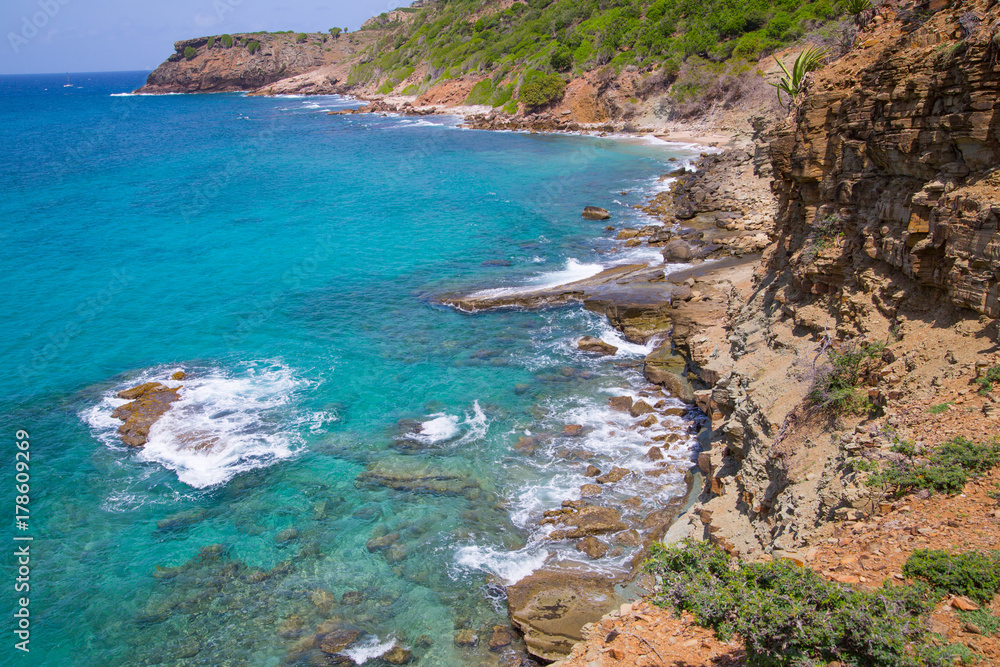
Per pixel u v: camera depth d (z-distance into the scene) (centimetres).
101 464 2083
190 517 1839
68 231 4791
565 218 4847
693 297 2903
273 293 3559
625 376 2541
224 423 2297
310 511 1847
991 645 721
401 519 1800
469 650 1391
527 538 1706
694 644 922
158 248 4394
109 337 3027
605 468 1978
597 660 948
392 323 3131
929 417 1102
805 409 1361
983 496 934
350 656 1391
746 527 1320
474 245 4300
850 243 1536
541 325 3020
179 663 1395
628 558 1605
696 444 2053
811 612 765
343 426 2270
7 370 2709
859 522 996
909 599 787
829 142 1627
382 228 4781
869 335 1366
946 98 1239
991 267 1134
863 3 2061
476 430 2216
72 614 1525
